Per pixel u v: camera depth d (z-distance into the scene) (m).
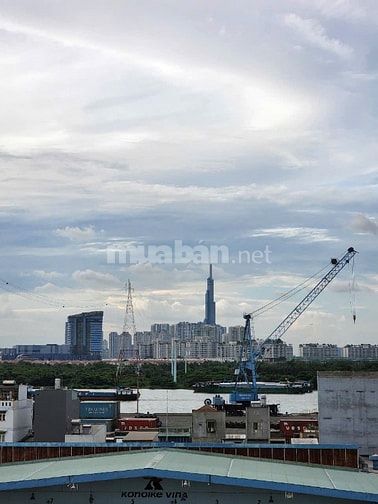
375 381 112.25
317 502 52.47
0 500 53.50
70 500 53.44
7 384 133.62
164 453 60.50
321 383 113.56
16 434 119.31
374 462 83.19
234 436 120.94
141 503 53.25
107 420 141.38
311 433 131.25
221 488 53.19
